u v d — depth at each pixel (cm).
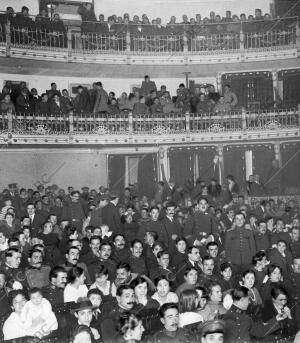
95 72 2375
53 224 1170
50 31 2217
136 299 705
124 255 977
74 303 727
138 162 2262
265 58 2367
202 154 2273
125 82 2466
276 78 2416
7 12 2128
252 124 2244
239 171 2269
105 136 2162
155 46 2372
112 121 2180
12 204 1578
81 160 2214
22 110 2031
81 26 2350
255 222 1248
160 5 2533
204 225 1195
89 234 1103
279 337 673
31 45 2148
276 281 797
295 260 891
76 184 2203
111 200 1285
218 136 2239
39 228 1187
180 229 1203
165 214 1255
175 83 2505
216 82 2480
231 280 894
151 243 1012
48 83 2347
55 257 1034
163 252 903
